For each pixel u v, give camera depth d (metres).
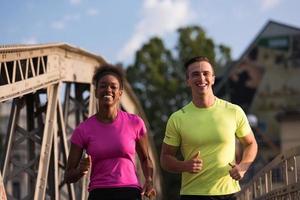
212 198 5.66
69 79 13.13
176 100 54.09
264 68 45.16
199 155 5.64
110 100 5.47
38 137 11.47
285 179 7.75
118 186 5.34
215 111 5.78
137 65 54.81
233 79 45.78
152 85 54.03
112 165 5.39
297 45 44.56
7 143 10.32
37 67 11.08
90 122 5.51
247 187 12.91
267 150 42.91
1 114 53.88
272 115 44.56
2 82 9.48
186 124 5.76
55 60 12.18
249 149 5.92
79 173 5.36
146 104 53.91
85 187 13.26
